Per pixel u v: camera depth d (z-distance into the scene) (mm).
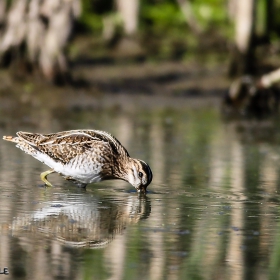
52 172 11773
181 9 33312
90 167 11508
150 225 9320
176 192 11406
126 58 28891
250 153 15445
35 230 8898
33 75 23078
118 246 8383
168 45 30906
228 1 31047
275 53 28562
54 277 7344
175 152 15258
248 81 22234
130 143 16125
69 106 21359
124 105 22000
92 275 7430
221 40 31297
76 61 27578
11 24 23141
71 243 8438
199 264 7863
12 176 12219
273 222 9594
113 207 10266
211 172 13164
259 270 7723
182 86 25000
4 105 20844
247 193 11406
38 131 17062
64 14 22859
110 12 32781
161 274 7531
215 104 22969
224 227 9305
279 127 19562
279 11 30406
